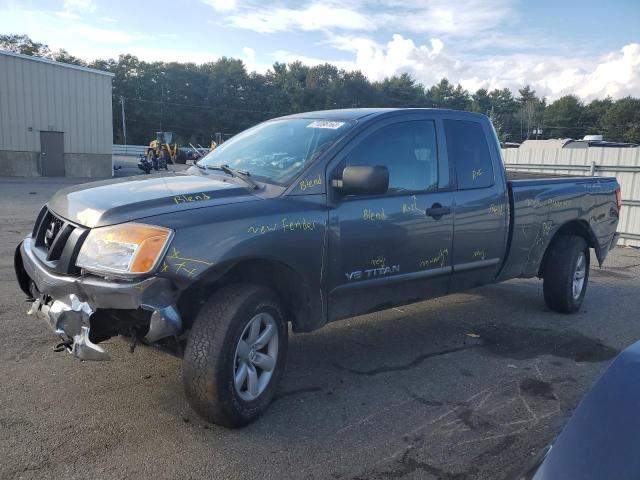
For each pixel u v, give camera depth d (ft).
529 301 22.31
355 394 13.35
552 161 42.32
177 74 317.83
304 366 14.98
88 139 90.43
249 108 322.96
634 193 37.76
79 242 10.93
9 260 24.57
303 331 13.08
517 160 44.70
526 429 11.92
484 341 17.42
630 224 38.11
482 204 16.42
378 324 18.83
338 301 13.35
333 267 12.99
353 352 16.14
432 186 15.30
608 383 5.69
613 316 20.58
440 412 12.58
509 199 17.49
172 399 12.55
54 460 10.03
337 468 10.24
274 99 319.47
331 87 312.50
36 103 84.48
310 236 12.35
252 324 11.44
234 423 11.27
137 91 311.27
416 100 339.98
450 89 361.30
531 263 18.84
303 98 311.68
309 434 11.39
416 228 14.61
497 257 17.30
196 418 11.78
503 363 15.65
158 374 13.79
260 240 11.48
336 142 13.41
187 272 10.55
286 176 12.89
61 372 13.65
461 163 16.22
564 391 13.89
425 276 15.15
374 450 10.90
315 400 12.95
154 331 10.27
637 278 27.63
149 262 10.27
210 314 10.98
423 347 16.72
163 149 111.55
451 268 15.85
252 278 12.40
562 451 5.39
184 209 11.19
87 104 89.61
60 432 10.98
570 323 19.53
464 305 21.48
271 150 14.23
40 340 15.46
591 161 39.81
